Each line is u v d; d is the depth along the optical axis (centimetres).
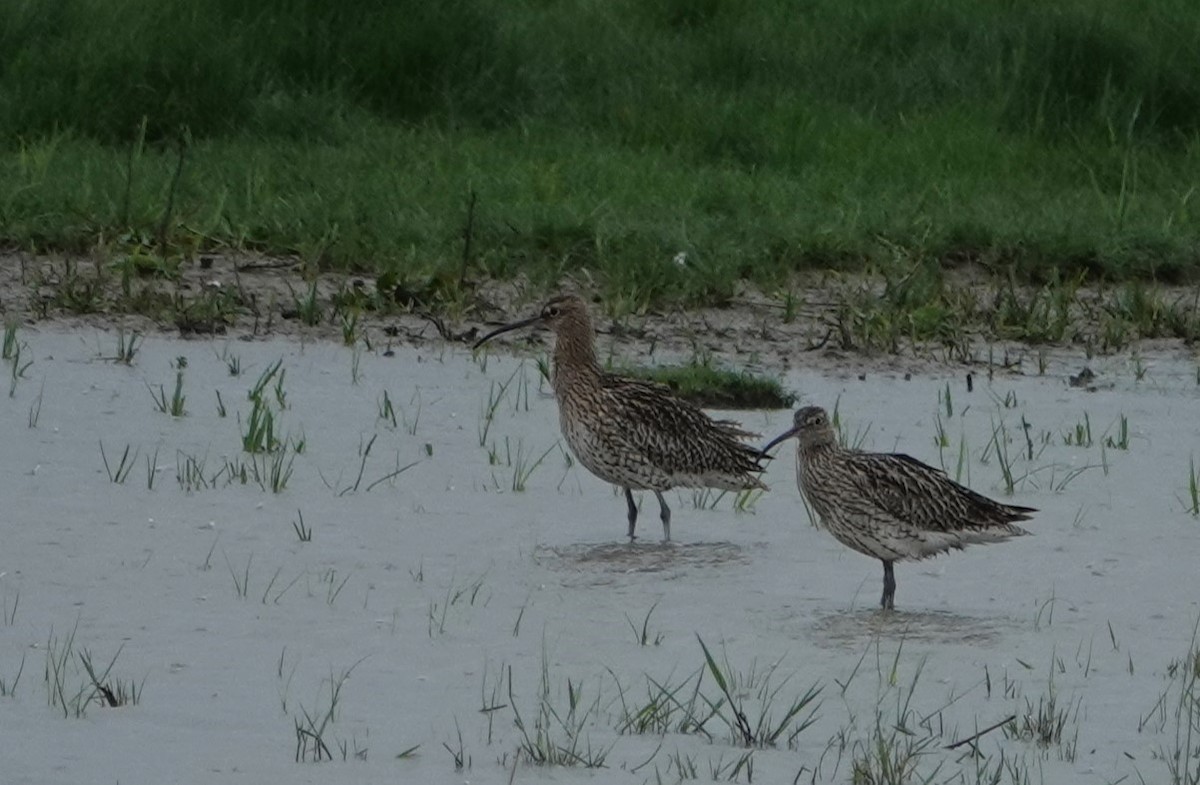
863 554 1220
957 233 1916
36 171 1895
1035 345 1738
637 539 1239
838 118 2211
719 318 1755
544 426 1471
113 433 1396
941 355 1698
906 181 2073
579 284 1803
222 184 1927
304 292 1767
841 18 2408
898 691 991
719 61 2305
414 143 2094
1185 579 1173
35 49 2103
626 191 1975
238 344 1644
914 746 923
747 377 1553
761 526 1277
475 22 2234
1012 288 1792
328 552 1182
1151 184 2105
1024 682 1007
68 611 1072
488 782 873
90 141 2030
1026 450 1426
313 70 2188
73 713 936
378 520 1246
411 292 1742
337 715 943
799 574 1180
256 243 1850
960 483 1312
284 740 913
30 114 2053
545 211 1881
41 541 1179
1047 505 1308
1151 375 1661
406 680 991
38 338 1614
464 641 1047
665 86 2234
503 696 973
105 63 2097
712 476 1239
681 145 2144
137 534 1198
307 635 1048
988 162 2123
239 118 2120
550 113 2205
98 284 1727
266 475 1317
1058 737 935
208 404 1478
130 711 941
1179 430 1493
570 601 1113
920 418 1509
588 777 880
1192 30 2286
